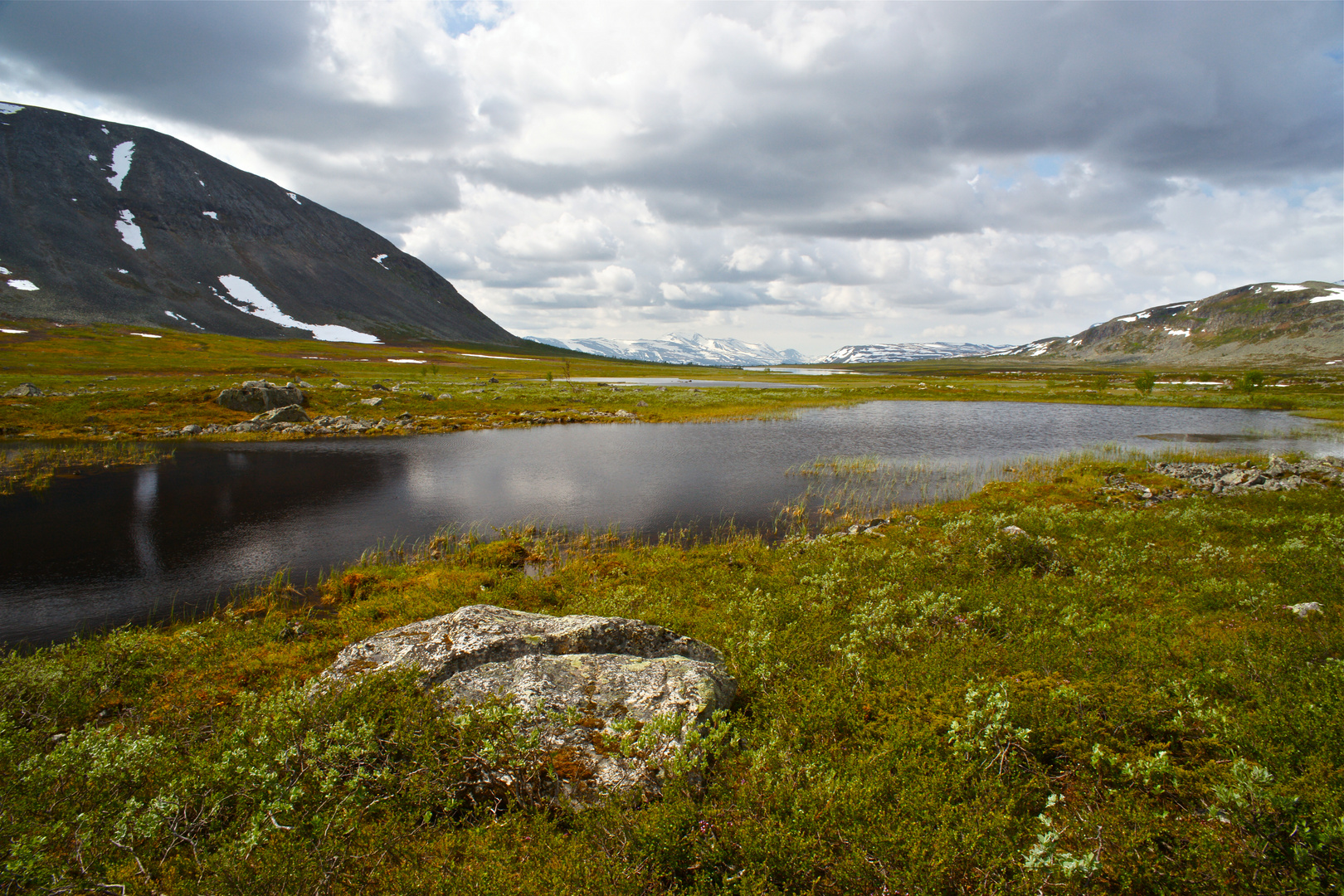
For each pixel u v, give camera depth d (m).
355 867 5.42
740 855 5.36
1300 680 7.92
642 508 26.80
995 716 6.92
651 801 6.24
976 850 5.12
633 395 85.56
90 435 44.16
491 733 6.98
